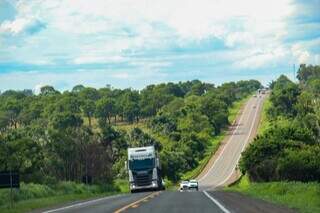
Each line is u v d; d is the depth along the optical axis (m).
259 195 45.12
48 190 58.06
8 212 34.44
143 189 75.31
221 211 27.36
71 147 81.00
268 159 75.44
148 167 75.31
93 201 43.78
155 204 34.31
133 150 76.19
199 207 30.58
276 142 77.62
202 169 188.25
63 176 79.19
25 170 68.56
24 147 73.00
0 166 68.19
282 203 33.03
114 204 36.62
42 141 81.12
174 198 42.06
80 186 69.75
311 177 69.94
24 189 51.53
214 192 55.38
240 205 31.67
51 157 78.44
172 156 170.50
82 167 81.38
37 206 39.81
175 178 165.50
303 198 37.41
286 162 70.75
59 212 31.42
